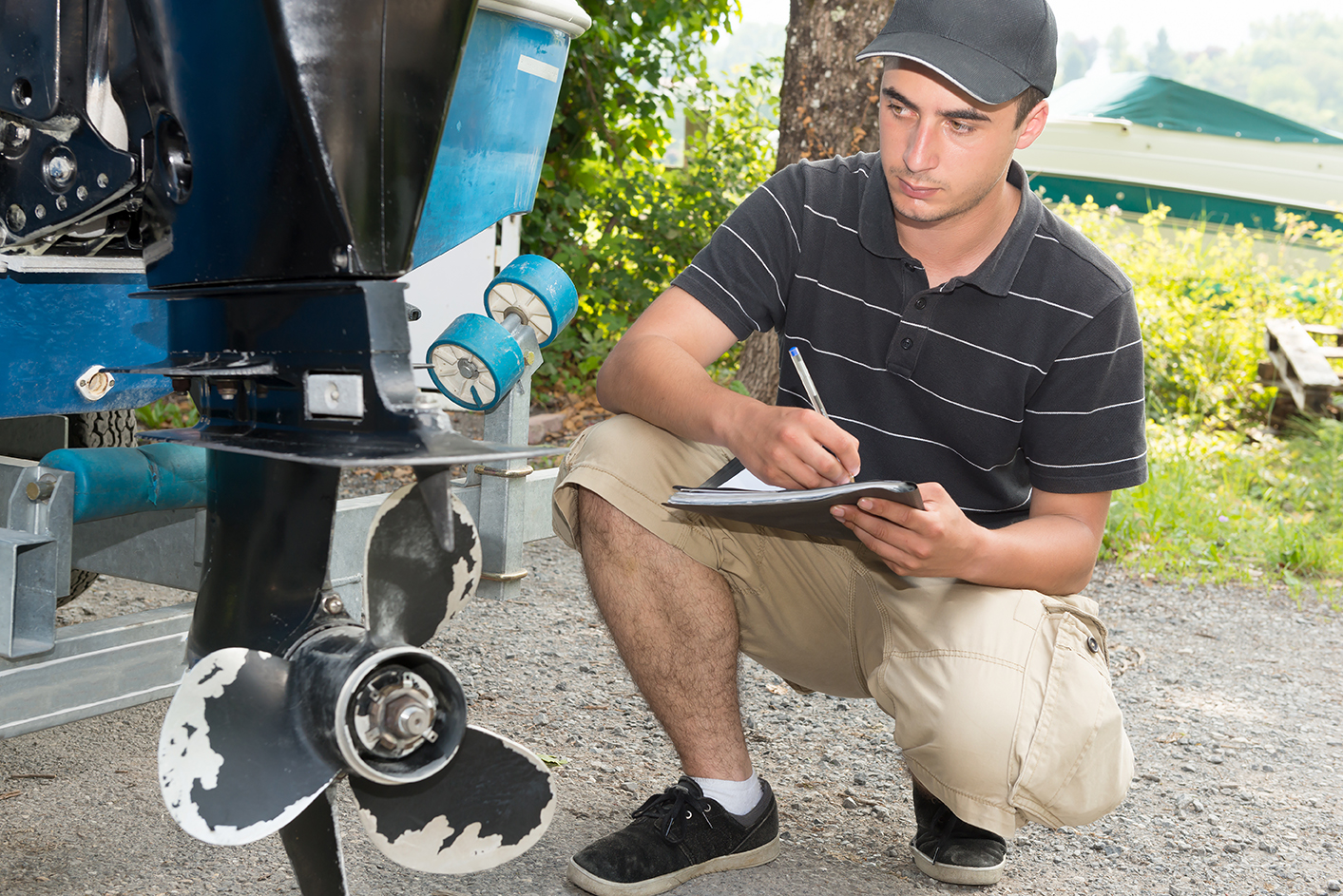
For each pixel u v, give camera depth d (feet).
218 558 5.10
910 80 6.13
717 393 6.45
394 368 4.49
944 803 6.95
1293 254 42.22
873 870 7.32
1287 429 28.73
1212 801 9.13
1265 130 45.57
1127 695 11.84
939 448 7.11
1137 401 6.81
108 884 6.46
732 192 26.45
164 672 6.71
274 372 4.73
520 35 8.15
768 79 27.66
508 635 11.66
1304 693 12.38
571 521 7.19
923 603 6.52
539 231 24.25
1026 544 6.34
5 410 6.94
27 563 6.11
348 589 8.43
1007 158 6.30
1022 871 7.57
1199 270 35.22
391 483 16.60
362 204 4.43
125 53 4.98
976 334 6.76
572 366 25.09
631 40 24.73
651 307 7.32
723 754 7.02
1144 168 46.80
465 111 7.88
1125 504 19.15
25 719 6.08
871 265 6.98
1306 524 20.35
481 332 8.29
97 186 5.18
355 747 4.34
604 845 6.71
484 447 4.46
